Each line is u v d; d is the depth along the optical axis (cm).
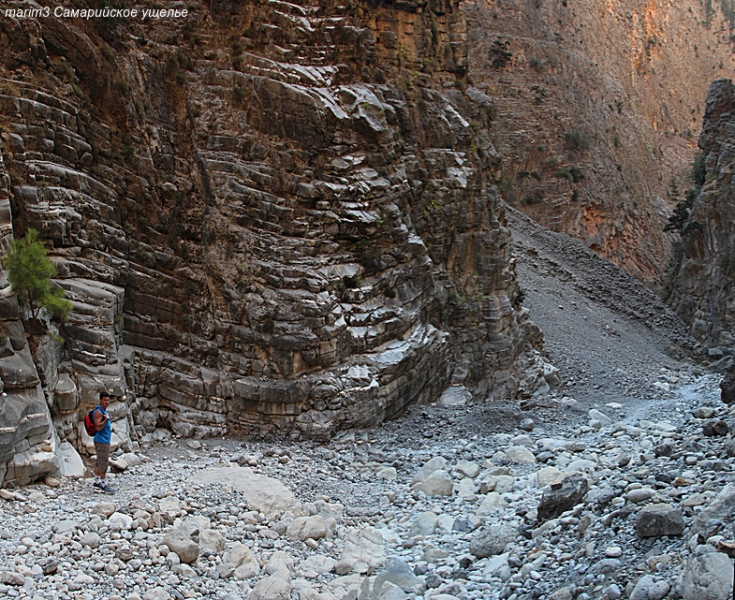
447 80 2197
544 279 3919
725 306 3962
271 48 1705
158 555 934
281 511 1158
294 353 1602
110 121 1584
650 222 7088
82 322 1362
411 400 1838
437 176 2075
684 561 745
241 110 1678
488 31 6506
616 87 7606
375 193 1756
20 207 1351
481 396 2128
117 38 1600
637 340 3603
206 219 1677
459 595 887
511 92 6431
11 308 1181
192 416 1587
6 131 1352
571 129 6550
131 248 1589
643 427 1650
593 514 978
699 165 4619
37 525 985
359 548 1062
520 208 6253
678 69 8950
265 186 1662
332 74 1755
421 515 1169
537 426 1758
